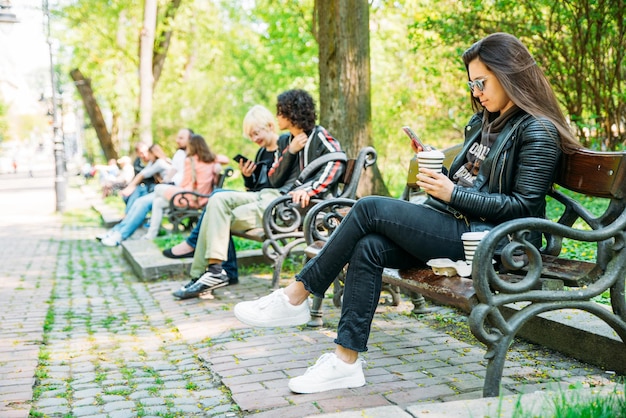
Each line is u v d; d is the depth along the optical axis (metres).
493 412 2.14
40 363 3.69
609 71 8.67
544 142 2.71
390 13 13.49
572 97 9.23
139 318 4.85
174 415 2.81
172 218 9.28
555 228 2.52
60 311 5.18
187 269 6.48
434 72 10.55
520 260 2.78
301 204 4.96
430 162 2.75
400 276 2.99
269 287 5.62
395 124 14.11
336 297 4.66
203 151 9.36
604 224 2.73
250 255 6.57
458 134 13.60
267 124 5.96
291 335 3.99
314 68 20.25
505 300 2.47
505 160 2.80
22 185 30.47
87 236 10.84
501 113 2.93
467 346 3.62
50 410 2.91
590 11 8.20
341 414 2.17
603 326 3.23
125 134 28.48
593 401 2.13
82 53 22.98
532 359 3.29
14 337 4.29
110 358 3.79
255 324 3.08
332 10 7.88
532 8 8.51
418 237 2.78
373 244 2.78
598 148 8.87
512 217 2.71
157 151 10.48
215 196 5.31
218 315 4.72
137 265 6.69
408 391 2.86
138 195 10.62
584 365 3.17
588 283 2.66
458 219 2.85
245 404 2.80
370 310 2.80
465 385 2.94
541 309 2.54
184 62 27.00
